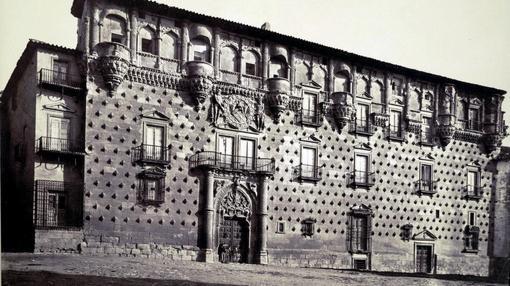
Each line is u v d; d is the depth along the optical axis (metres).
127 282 24.81
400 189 51.44
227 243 42.25
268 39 45.59
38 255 33.56
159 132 40.47
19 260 30.58
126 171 38.66
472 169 56.56
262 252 42.75
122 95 39.16
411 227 51.44
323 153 47.47
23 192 39.12
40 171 36.56
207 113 42.38
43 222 36.09
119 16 39.47
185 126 41.31
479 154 57.41
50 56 37.75
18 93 43.44
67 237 35.88
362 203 49.09
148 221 39.00
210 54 42.84
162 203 39.72
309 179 46.12
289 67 46.38
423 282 36.56
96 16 38.62
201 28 42.56
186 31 41.94
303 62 47.44
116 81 38.41
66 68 38.34
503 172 57.84
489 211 57.06
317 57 48.19
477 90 57.34
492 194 57.50
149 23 40.72
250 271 34.53
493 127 57.53
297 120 46.44
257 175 43.44
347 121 48.66
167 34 41.50
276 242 44.03
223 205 42.03
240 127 43.62
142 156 39.09
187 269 32.28
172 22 41.72
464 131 55.94
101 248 36.94
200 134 41.84
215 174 41.78
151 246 38.81
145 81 40.06
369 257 48.69
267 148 44.75
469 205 55.72
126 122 39.06
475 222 56.00
